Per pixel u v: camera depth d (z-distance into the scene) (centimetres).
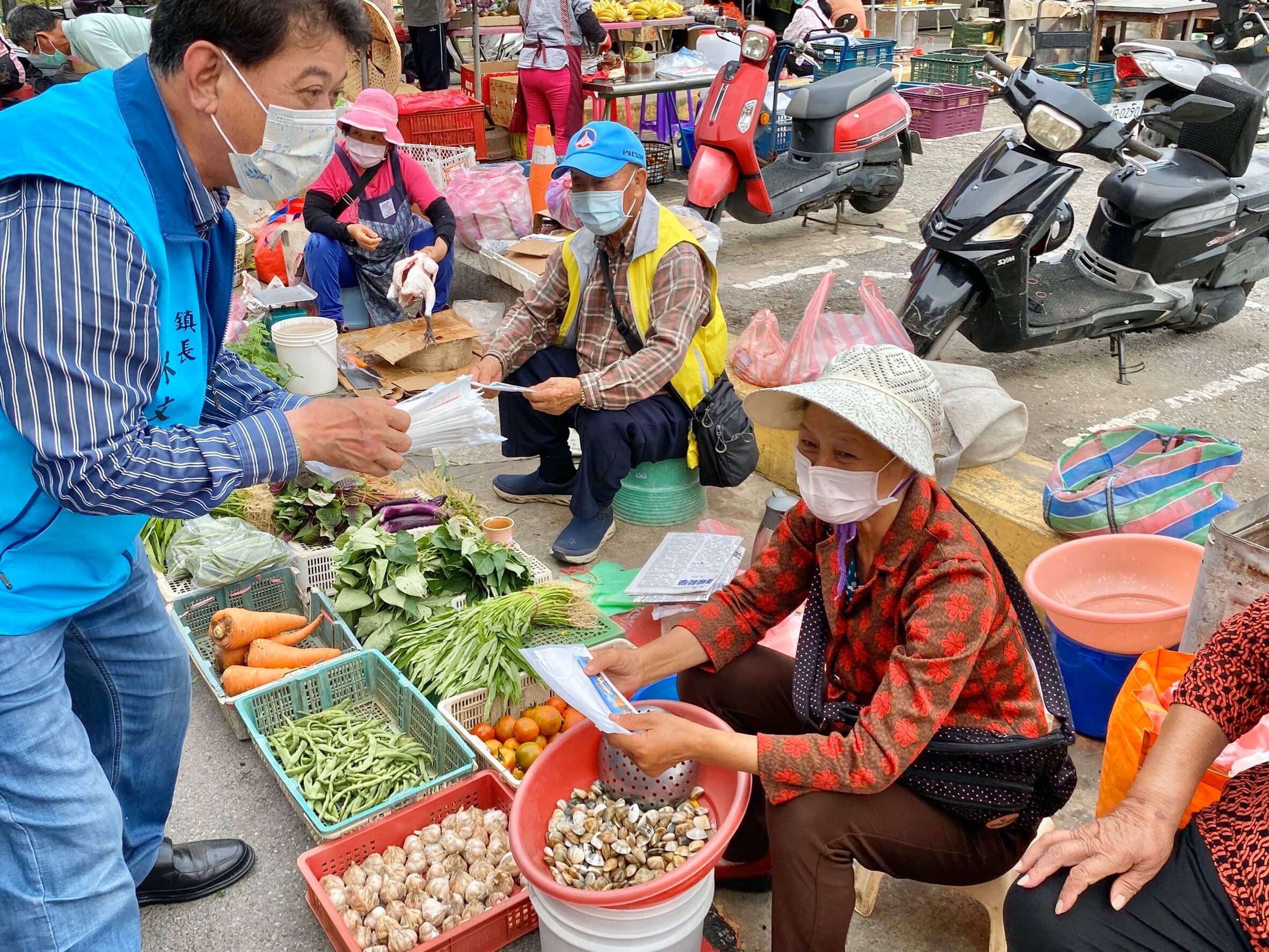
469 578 354
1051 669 216
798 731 254
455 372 552
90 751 192
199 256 196
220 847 273
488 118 978
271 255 649
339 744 294
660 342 378
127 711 227
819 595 234
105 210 165
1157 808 189
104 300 164
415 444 225
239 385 232
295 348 512
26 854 181
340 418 194
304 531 381
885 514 212
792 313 652
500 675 309
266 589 368
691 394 400
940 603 202
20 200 162
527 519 448
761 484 474
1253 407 530
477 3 1002
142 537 383
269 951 254
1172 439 355
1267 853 182
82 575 190
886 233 814
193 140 182
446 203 598
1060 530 350
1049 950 188
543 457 447
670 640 248
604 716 204
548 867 220
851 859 211
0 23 1024
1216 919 181
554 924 212
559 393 370
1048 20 1259
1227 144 524
